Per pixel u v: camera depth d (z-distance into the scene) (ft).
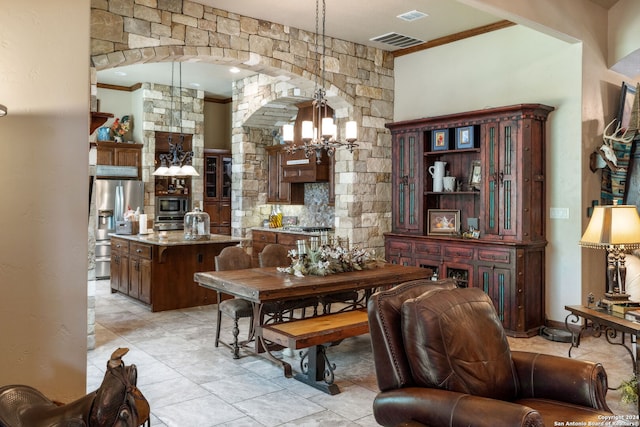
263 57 17.80
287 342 10.96
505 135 16.83
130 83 28.73
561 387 7.41
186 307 20.31
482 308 7.99
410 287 8.31
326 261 13.96
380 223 21.56
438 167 19.36
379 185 21.53
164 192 29.55
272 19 17.79
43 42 6.84
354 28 18.79
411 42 20.53
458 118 18.22
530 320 16.51
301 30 18.89
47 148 6.88
